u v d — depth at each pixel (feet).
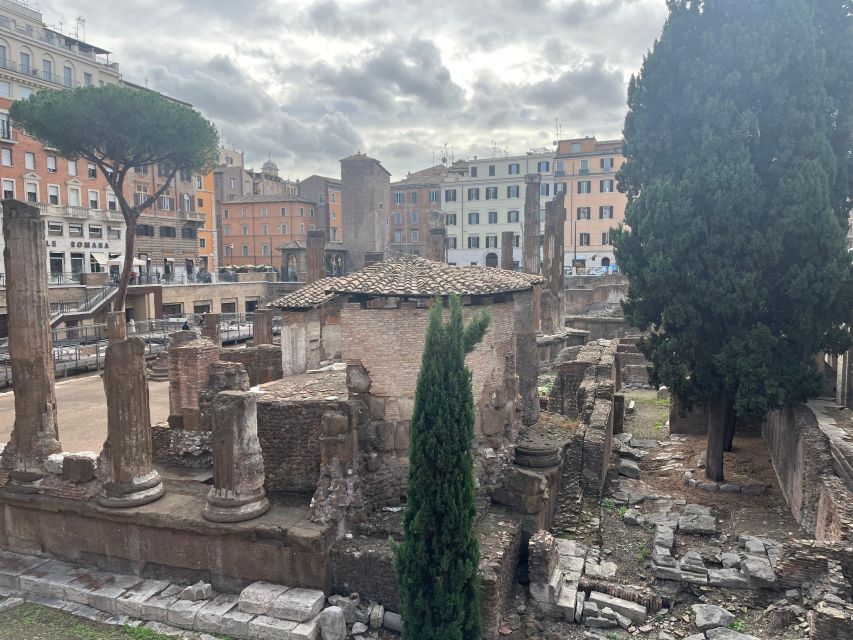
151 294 192.03
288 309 84.17
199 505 53.72
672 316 66.69
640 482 72.59
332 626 45.39
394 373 55.16
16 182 198.08
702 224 64.23
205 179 305.53
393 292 53.36
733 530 59.06
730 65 63.82
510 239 164.55
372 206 283.18
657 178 68.49
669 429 91.25
